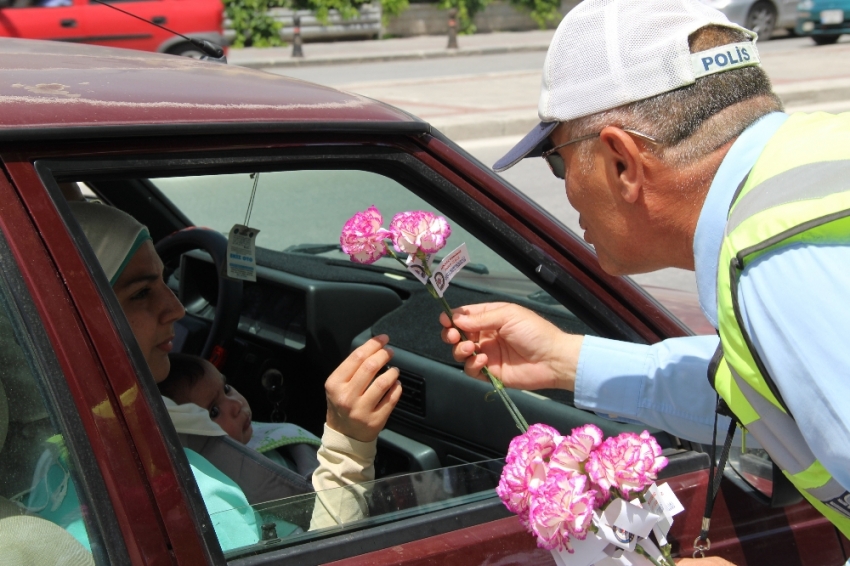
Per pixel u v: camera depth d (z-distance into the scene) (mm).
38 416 1026
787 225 979
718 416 1401
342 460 1468
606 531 1113
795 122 1142
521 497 1100
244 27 18703
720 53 1176
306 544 1168
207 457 1590
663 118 1172
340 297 2205
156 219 2463
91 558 1005
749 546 1406
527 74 13516
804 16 15055
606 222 1293
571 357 1462
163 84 1316
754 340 1020
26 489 1036
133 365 1054
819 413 964
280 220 2344
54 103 1146
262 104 1301
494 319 1474
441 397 1894
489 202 1500
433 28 20734
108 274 1527
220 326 2219
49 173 1080
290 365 2281
